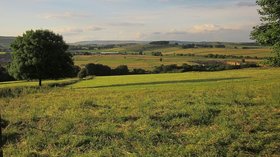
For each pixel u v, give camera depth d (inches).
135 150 518.3
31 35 2842.0
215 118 735.7
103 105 1013.8
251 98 1062.4
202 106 869.8
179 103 971.9
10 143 585.3
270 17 1091.9
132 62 5511.8
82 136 596.1
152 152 505.7
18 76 2859.3
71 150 530.3
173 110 829.2
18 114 902.4
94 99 1206.9
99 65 4389.8
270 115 754.2
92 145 553.0
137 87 2025.1
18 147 561.6
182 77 2984.7
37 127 696.4
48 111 926.4
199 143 540.7
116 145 542.3
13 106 1104.8
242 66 4517.7
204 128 647.8
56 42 2901.1
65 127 673.0
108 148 530.6
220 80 2341.3
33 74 2842.0
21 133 652.7
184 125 681.6
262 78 2269.9
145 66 4985.2
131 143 554.6
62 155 505.0
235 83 1909.4
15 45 2849.4
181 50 7445.9
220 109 837.2
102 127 665.6
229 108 848.3
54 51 2856.8
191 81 2400.3
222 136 570.9
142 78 3117.6
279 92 1195.3
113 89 1904.5
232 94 1188.5
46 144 569.0
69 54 2972.4
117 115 800.3
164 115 776.3
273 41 1091.3
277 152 497.0
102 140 578.6
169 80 2652.6
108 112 860.6
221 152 498.3
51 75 2883.9
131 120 753.6
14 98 1402.6
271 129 626.8
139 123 704.4
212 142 542.3
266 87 1439.5
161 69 4635.8
